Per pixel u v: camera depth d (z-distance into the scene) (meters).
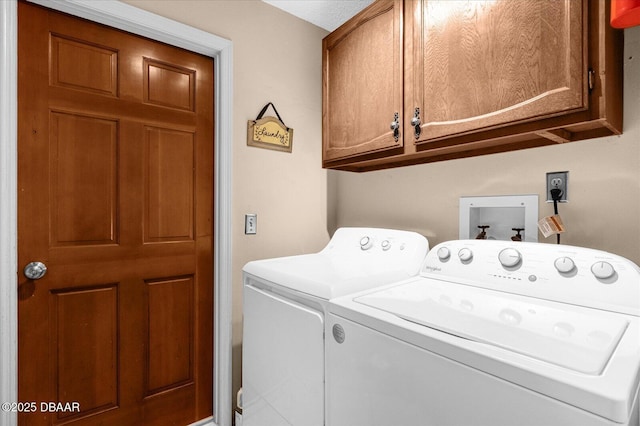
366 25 1.41
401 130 1.25
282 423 1.10
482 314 0.78
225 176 1.58
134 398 1.40
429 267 1.20
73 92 1.26
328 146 1.63
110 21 1.30
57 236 1.23
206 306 1.60
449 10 1.09
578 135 1.04
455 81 1.07
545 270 0.92
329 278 1.05
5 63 1.10
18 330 1.16
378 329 0.77
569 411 0.49
